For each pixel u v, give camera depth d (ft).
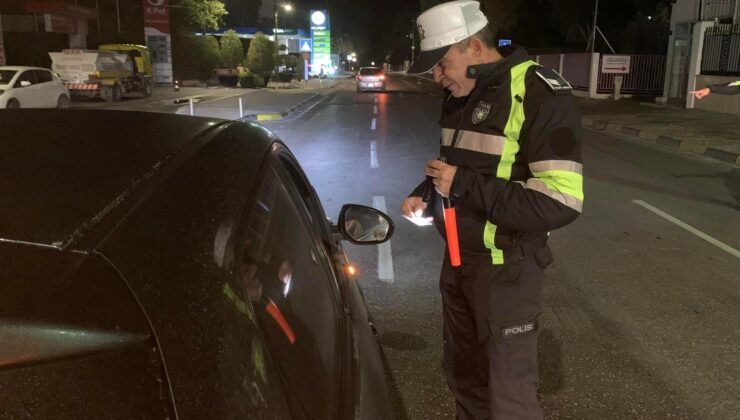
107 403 2.93
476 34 7.06
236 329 3.50
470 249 7.39
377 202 25.88
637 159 37.76
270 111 67.67
